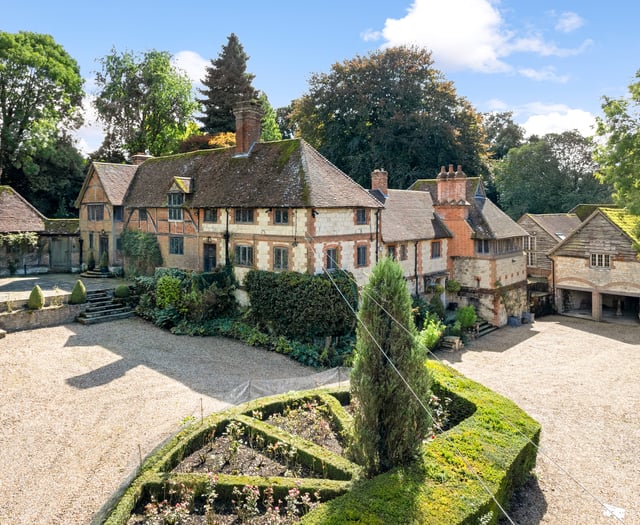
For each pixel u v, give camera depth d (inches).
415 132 1895.9
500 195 2288.4
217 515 368.5
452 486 374.0
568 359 933.2
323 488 378.6
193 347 856.9
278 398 560.1
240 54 2100.1
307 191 875.4
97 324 968.9
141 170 1352.1
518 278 1311.5
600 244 1307.8
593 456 539.8
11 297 975.0
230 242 1000.9
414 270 1136.8
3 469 453.4
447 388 563.2
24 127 1686.8
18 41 1641.2
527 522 413.1
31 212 1368.1
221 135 1820.9
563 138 2288.4
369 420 402.3
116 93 1862.7
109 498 406.9
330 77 2091.5
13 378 673.0
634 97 996.6
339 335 873.5
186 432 473.7
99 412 573.6
